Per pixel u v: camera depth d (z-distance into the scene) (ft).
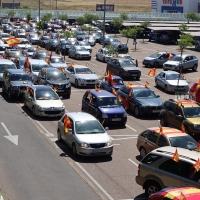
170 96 132.67
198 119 92.17
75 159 76.59
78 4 568.82
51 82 123.65
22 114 106.42
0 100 120.88
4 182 65.51
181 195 45.62
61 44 215.92
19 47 202.49
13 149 80.79
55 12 406.82
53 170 71.00
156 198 49.03
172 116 95.76
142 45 266.57
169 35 283.79
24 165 72.84
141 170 60.44
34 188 63.62
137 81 154.51
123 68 155.63
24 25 325.01
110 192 63.05
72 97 127.24
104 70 175.42
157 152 59.67
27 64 141.90
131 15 377.50
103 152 76.28
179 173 56.34
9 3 495.00
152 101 107.96
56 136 89.71
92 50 239.09
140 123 102.53
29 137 88.33
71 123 80.79
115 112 97.40
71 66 147.95
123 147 84.38
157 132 74.18
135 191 63.67
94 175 69.51
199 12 394.73
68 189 63.62
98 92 103.19
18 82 121.19
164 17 380.58
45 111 101.96
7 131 91.76
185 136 72.54
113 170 72.02
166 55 186.29
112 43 236.02
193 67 179.22
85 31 292.61
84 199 60.44
